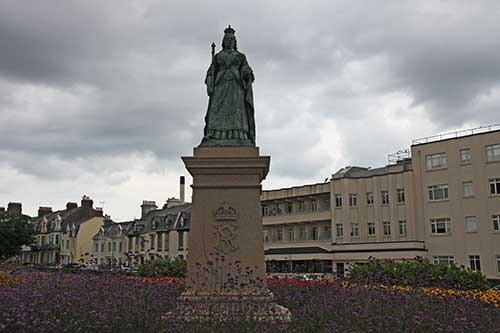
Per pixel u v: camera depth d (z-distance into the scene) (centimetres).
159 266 2139
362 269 1703
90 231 8712
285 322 841
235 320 803
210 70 1194
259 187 1075
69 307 847
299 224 5659
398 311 890
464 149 4522
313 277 2020
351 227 5100
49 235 9369
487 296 1294
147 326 811
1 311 787
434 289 1317
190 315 834
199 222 1061
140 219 7694
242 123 1145
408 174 4800
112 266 1969
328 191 5359
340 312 873
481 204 4359
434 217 4619
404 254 4562
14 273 1559
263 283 1012
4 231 6900
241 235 1052
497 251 4219
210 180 1079
